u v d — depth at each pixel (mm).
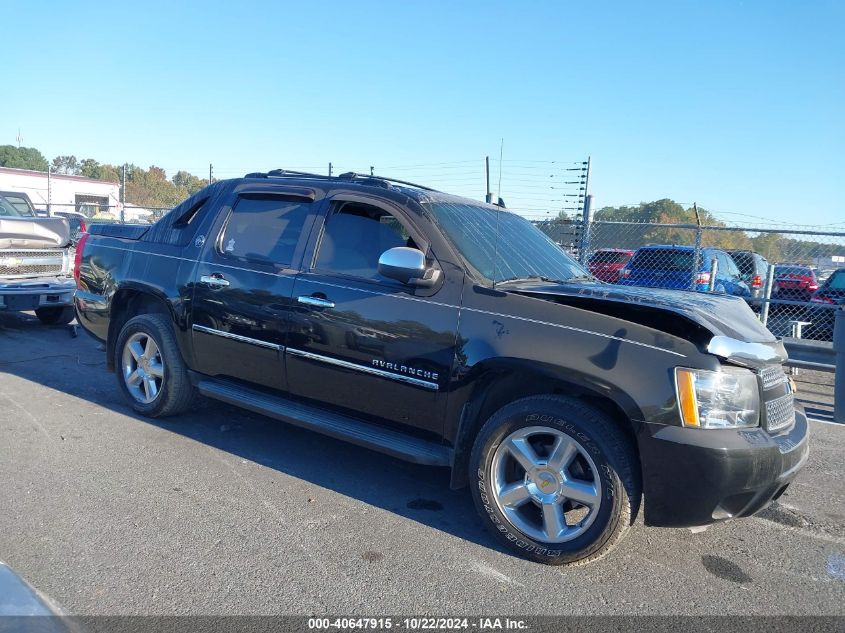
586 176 9188
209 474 4348
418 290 3855
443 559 3402
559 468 3334
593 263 14414
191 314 4848
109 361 5660
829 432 6312
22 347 7934
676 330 3506
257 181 4914
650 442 3154
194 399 5230
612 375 3229
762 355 3326
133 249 5434
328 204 4430
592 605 3057
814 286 14531
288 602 2955
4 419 5195
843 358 6574
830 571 3514
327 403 4223
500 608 2992
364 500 4086
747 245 13094
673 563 3508
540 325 3459
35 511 3701
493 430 3480
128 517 3688
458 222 4156
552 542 3346
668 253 12648
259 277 4484
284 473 4434
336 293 4113
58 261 9352
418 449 3832
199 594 2979
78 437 4883
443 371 3680
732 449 3074
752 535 3916
